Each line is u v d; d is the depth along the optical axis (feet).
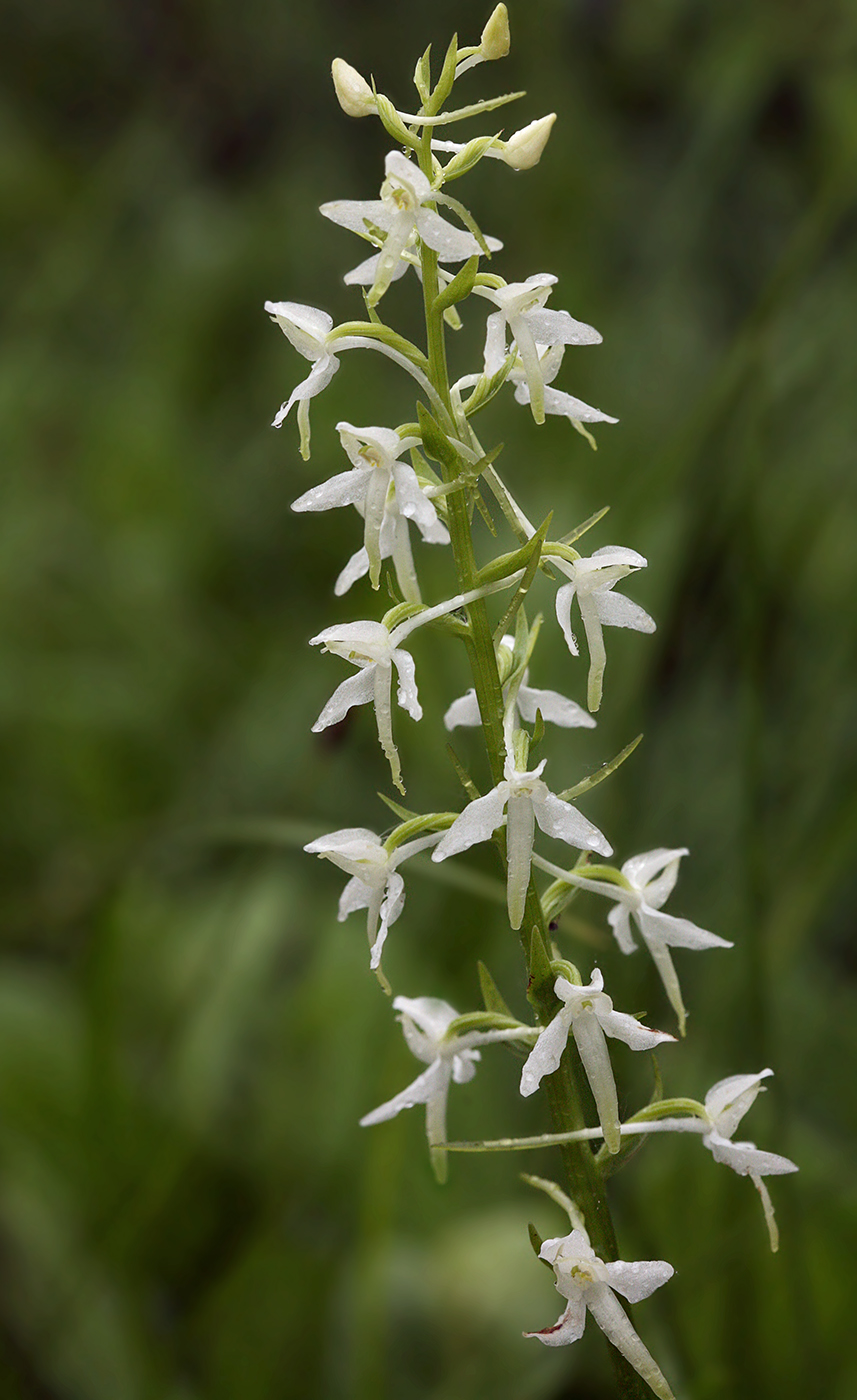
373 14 3.32
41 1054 1.63
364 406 2.62
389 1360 1.43
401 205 1.22
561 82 2.91
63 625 2.32
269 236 2.96
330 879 1.81
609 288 2.62
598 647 1.25
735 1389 1.41
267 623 2.42
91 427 2.71
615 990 1.51
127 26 3.60
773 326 1.51
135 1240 1.52
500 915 1.61
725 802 1.59
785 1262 1.44
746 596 1.47
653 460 1.63
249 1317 1.49
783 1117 1.42
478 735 1.68
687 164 2.34
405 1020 1.27
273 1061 1.60
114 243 2.91
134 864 1.55
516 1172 1.54
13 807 2.06
